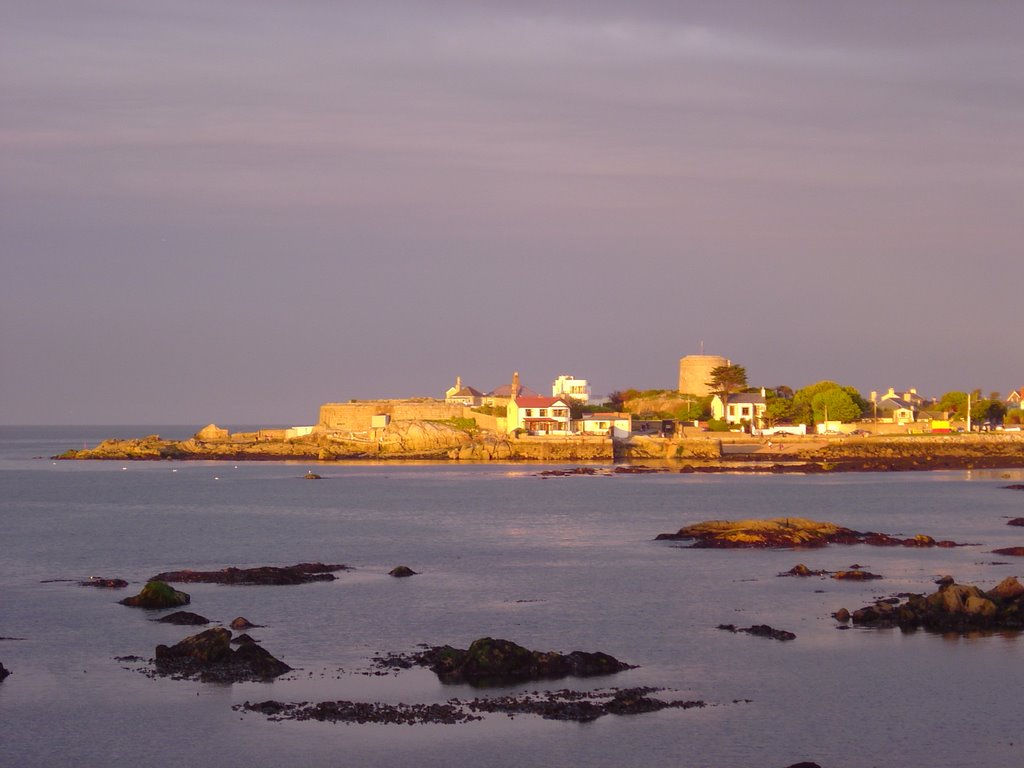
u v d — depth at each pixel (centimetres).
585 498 14925
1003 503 13975
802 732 4375
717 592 7262
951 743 4272
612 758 4097
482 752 4153
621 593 7238
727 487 16762
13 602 6912
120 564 8781
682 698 4784
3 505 14512
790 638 5822
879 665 5294
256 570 7838
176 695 4828
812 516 12381
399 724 4428
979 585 7388
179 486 17850
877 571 8075
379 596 7125
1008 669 5219
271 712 4581
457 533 10894
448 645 5622
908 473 19925
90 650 5628
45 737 4353
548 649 5625
